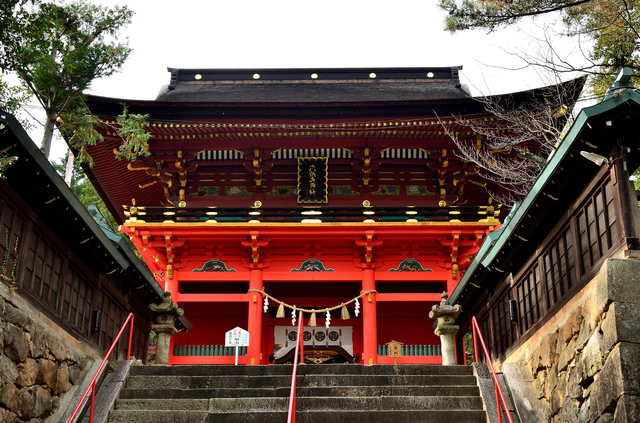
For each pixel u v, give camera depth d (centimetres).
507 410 1163
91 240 1495
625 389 970
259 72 3644
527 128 2516
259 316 2758
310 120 2902
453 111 2894
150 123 2791
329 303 3167
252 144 2934
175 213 2892
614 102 1091
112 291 1745
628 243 1060
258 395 1380
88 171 3141
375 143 2925
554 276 1376
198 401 1314
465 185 3216
